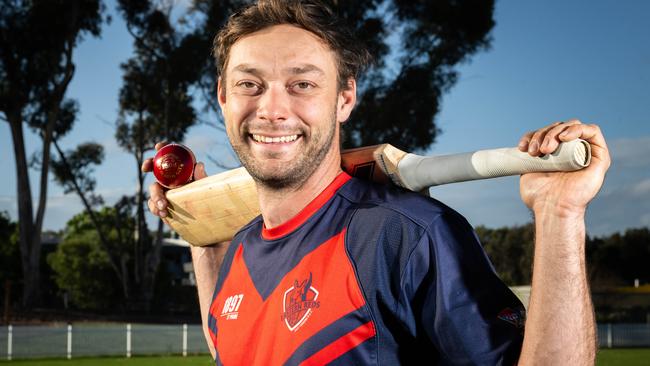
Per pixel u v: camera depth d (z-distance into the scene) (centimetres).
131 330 2095
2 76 3238
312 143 148
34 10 3191
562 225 116
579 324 113
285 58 147
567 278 114
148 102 3575
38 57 3262
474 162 134
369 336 132
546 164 119
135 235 3922
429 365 138
